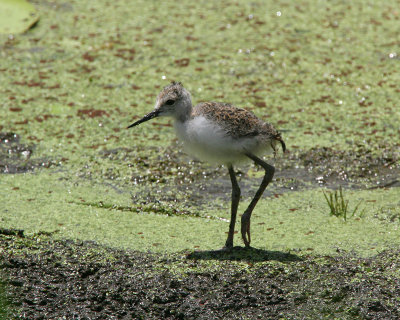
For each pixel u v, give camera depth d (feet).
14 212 29.86
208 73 45.16
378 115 40.24
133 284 24.72
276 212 30.68
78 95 42.14
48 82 43.57
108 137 37.93
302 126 38.99
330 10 55.83
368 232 28.53
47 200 31.30
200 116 26.03
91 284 24.77
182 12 55.11
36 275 25.13
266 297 24.17
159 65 46.16
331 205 30.42
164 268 25.73
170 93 26.50
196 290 24.45
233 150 25.93
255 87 43.50
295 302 23.99
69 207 30.73
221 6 56.54
